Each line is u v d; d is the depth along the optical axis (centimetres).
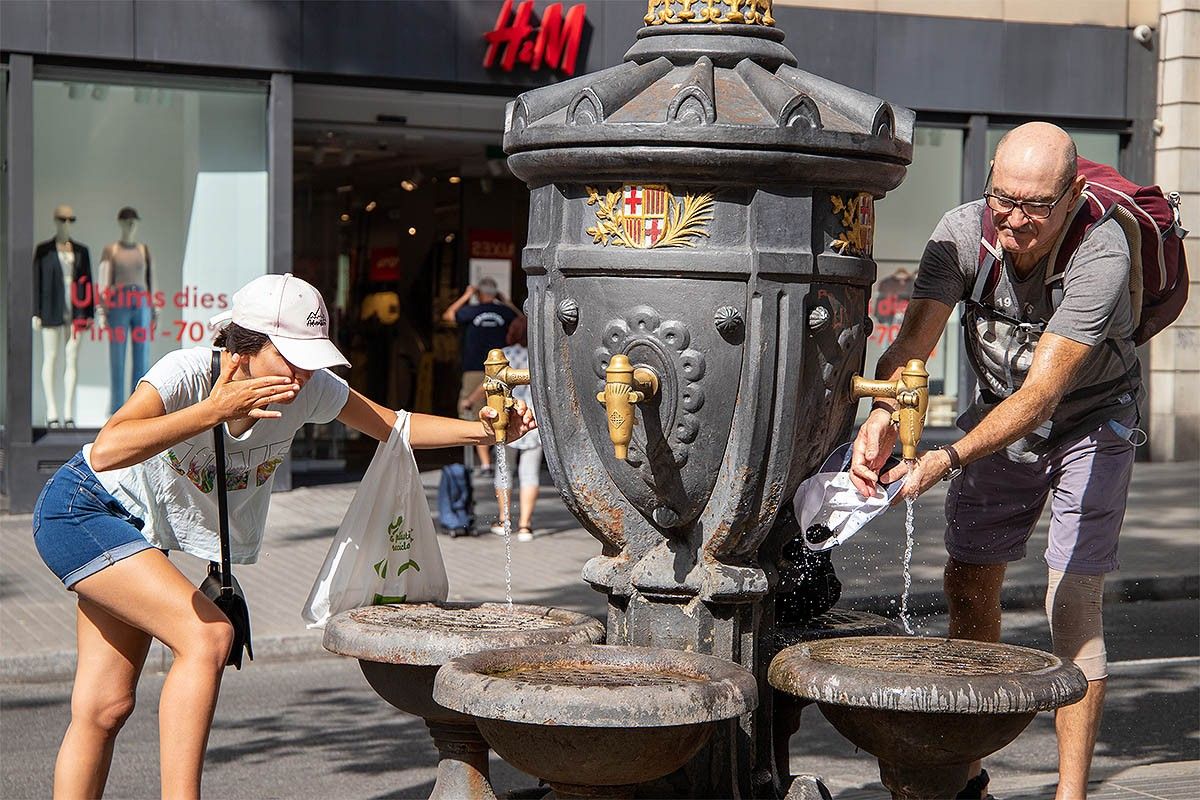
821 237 313
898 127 330
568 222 320
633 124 300
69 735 378
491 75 1462
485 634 329
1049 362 342
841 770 585
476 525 1212
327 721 672
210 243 1408
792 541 348
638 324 312
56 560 360
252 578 971
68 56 1324
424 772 587
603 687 277
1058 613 400
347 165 1994
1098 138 1705
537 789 370
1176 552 1089
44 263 1345
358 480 1501
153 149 1382
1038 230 337
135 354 1384
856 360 331
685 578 323
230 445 370
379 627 338
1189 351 1684
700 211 306
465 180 1952
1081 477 399
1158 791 473
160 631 354
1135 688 730
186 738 347
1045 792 481
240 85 1396
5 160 1330
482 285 1307
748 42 328
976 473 423
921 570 992
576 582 966
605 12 1506
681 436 313
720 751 326
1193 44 1672
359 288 2072
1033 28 1650
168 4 1345
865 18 1591
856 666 303
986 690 282
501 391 352
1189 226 1683
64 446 1320
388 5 1420
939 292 386
